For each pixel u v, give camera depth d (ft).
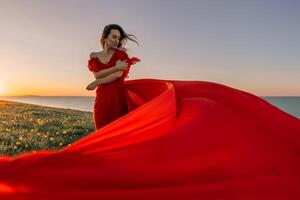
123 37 20.89
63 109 71.20
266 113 15.98
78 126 40.52
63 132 35.01
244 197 9.86
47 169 9.50
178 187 9.53
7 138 30.68
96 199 9.20
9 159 10.03
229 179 10.16
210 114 12.78
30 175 9.45
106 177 9.44
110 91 20.58
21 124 40.19
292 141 13.70
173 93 14.17
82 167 9.58
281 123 15.38
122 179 9.43
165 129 11.39
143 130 11.24
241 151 11.14
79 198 9.22
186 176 9.82
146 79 20.80
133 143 10.55
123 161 9.85
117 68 20.15
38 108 69.26
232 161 10.64
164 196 9.31
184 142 10.80
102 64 20.51
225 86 18.69
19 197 9.46
